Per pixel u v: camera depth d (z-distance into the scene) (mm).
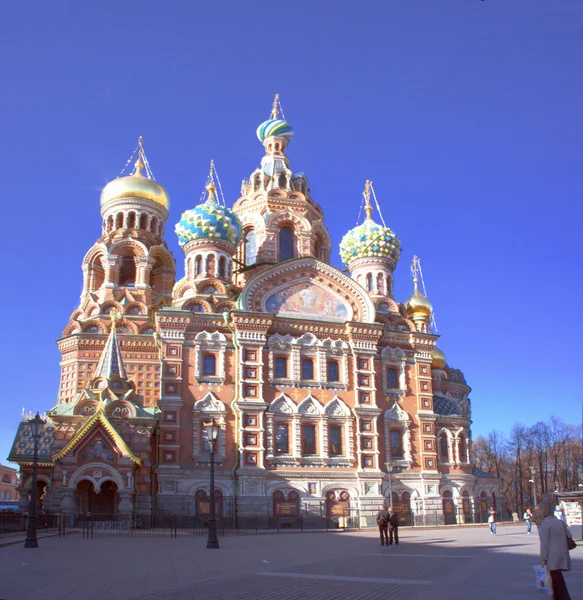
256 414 58875
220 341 60250
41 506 58031
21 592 17422
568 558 14273
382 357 65562
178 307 64438
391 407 64375
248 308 62250
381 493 60781
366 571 22672
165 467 55469
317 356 62844
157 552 30812
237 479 56750
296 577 21000
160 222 81750
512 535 45281
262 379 60000
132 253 78188
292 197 79000
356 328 64188
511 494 127312
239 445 57625
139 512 53375
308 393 61438
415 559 26969
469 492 67438
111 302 73375
